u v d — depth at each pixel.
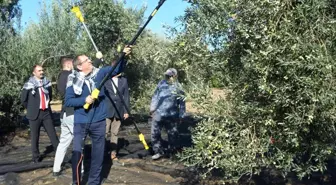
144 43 11.19
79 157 5.97
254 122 4.46
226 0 4.46
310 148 4.33
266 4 4.04
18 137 9.99
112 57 11.38
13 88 10.20
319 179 5.96
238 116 4.56
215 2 4.53
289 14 4.05
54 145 7.84
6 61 10.23
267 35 4.04
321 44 3.99
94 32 11.37
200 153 4.62
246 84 4.46
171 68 7.49
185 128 8.49
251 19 4.23
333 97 3.77
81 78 5.87
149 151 8.02
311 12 3.95
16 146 9.19
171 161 7.36
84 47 11.60
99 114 5.95
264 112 4.33
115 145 7.63
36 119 7.57
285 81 4.02
